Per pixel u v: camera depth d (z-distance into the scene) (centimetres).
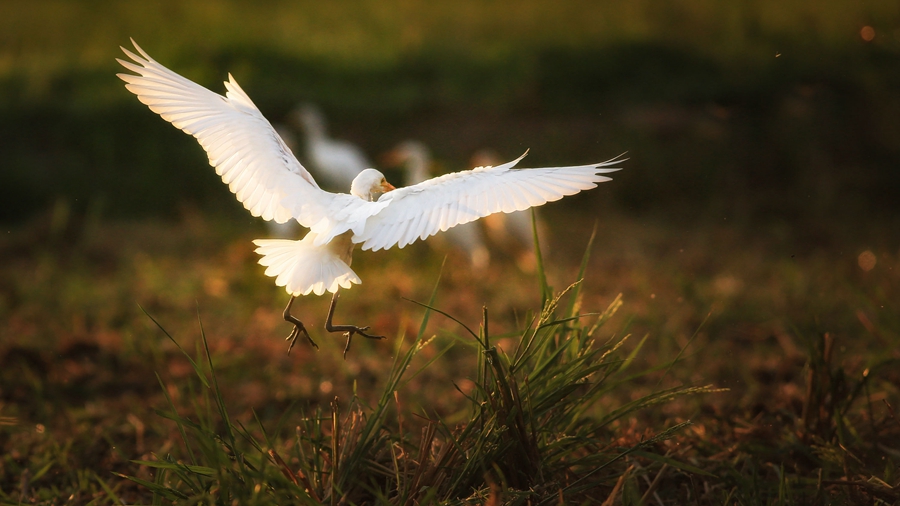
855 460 513
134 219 1667
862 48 2014
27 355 836
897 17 2052
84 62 2112
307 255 435
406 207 405
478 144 1881
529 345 448
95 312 1033
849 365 712
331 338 921
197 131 446
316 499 425
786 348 847
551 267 1308
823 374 564
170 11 2498
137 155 1816
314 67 2114
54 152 1809
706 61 2128
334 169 1602
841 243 1461
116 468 591
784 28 2281
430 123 1967
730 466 492
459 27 2425
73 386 770
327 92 2039
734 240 1497
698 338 911
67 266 1308
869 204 1738
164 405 721
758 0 2503
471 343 481
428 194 410
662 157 1831
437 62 2164
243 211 1692
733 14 2428
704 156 1834
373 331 954
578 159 1830
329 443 482
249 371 825
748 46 2216
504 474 445
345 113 1966
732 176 1809
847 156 1850
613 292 1134
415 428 636
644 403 492
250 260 1287
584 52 2150
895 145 1839
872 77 1931
